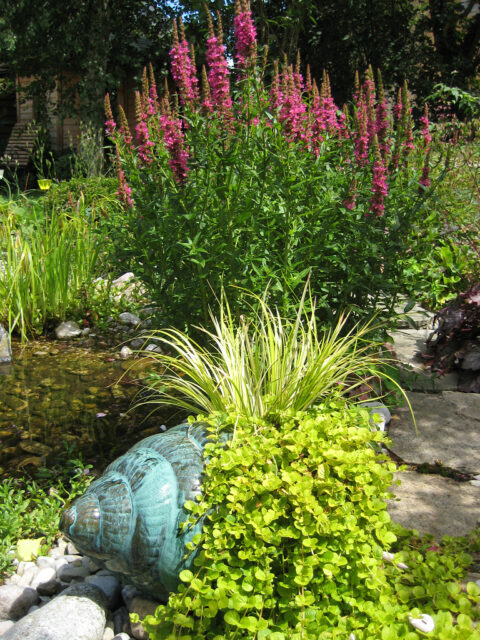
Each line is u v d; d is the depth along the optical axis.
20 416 3.94
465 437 3.25
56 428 3.75
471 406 3.61
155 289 3.83
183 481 2.03
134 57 15.90
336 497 1.95
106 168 12.55
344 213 3.66
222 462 1.99
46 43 14.78
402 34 14.86
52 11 13.88
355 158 4.00
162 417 3.86
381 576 1.85
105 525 2.00
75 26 14.25
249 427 2.27
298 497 1.84
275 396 2.57
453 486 2.78
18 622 1.99
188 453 2.13
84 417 3.90
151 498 2.00
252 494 1.90
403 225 3.73
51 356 5.19
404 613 1.74
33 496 2.97
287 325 3.38
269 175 3.62
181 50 3.47
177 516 1.98
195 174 3.50
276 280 3.55
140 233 3.75
